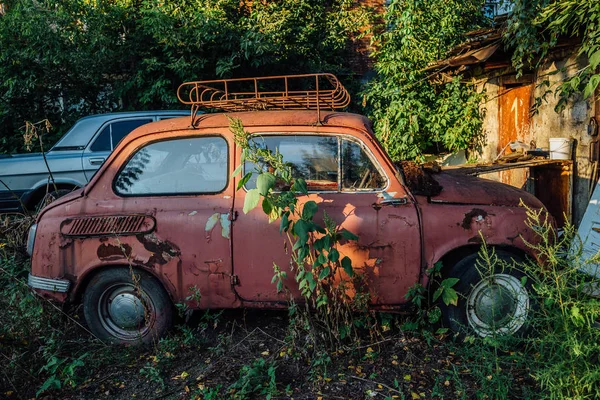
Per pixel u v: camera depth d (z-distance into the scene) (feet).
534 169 26.50
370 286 13.10
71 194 14.39
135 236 13.41
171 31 36.94
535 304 12.99
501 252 13.10
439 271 12.89
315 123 13.60
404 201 13.03
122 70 39.93
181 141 13.97
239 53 38.24
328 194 13.30
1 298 15.43
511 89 29.32
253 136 13.43
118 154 14.14
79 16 37.11
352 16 44.16
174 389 11.86
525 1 17.94
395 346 13.26
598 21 16.43
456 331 13.29
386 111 35.70
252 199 11.82
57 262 13.70
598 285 10.28
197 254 13.28
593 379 9.49
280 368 12.42
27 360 13.00
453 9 34.58
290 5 42.39
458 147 34.04
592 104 21.79
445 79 34.04
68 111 40.22
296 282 13.16
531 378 11.52
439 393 11.08
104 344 13.66
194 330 14.55
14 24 36.14
